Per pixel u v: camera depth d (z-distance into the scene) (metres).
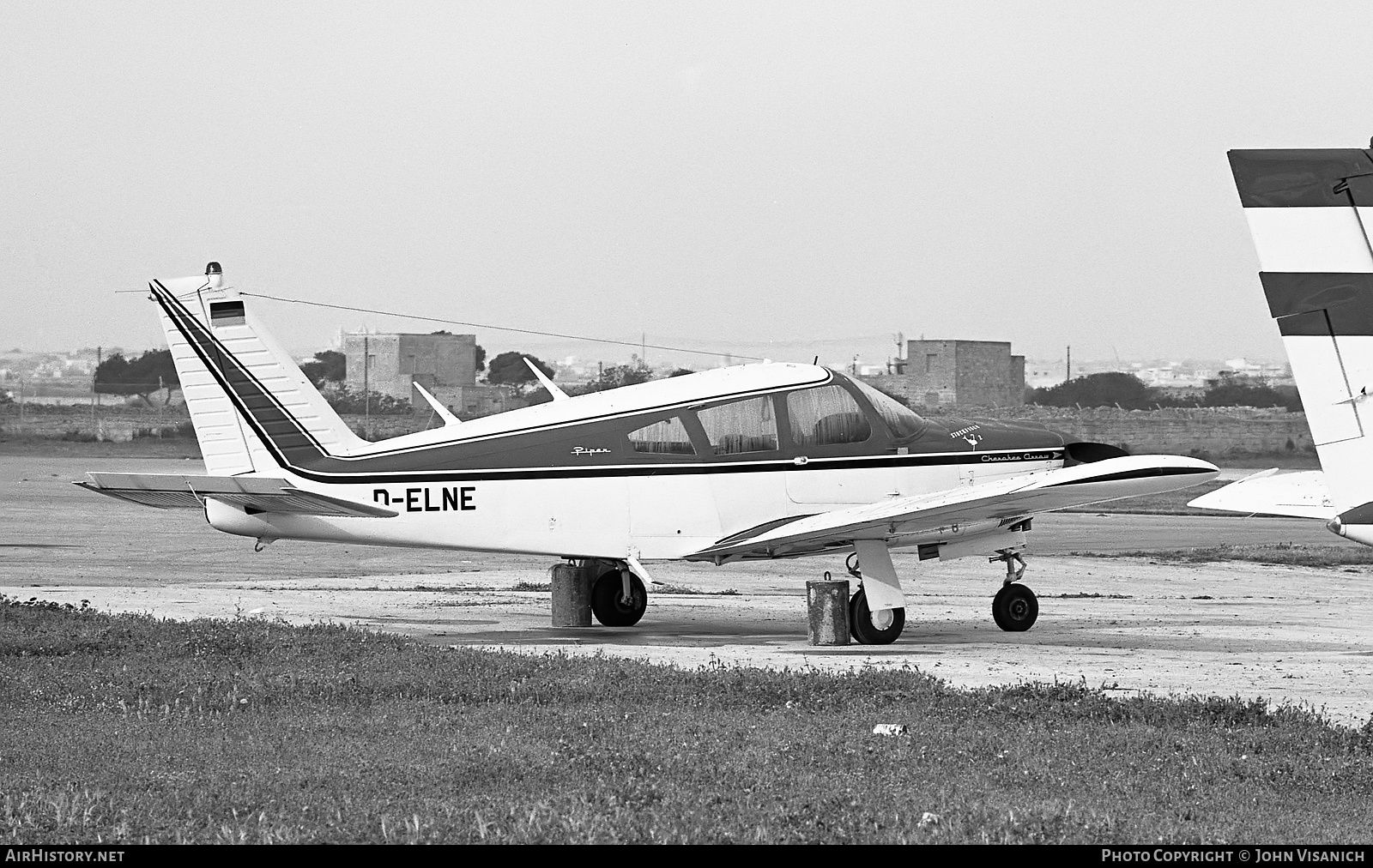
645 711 40.12
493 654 51.09
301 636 54.22
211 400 63.69
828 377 67.38
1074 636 66.56
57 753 33.19
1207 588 94.56
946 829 26.98
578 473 64.38
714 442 65.38
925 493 67.00
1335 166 26.81
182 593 83.75
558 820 27.00
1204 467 60.50
